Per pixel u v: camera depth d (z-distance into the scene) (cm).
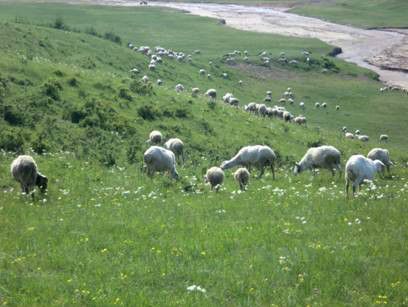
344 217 2128
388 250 1755
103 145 3759
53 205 2314
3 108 3806
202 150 4262
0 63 4531
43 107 4059
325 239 1861
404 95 9175
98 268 1588
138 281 1516
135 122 4322
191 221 2069
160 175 3178
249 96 8175
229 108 5631
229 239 1833
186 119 4759
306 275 1555
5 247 1738
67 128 3888
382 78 10456
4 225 1986
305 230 1958
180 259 1672
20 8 13050
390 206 2311
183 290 1469
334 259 1658
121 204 2336
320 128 6631
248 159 3500
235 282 1509
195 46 11125
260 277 1539
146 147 3903
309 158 3503
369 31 14988
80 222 2039
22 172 2455
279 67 10256
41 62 4909
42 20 11525
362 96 8950
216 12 17238
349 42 13500
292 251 1730
